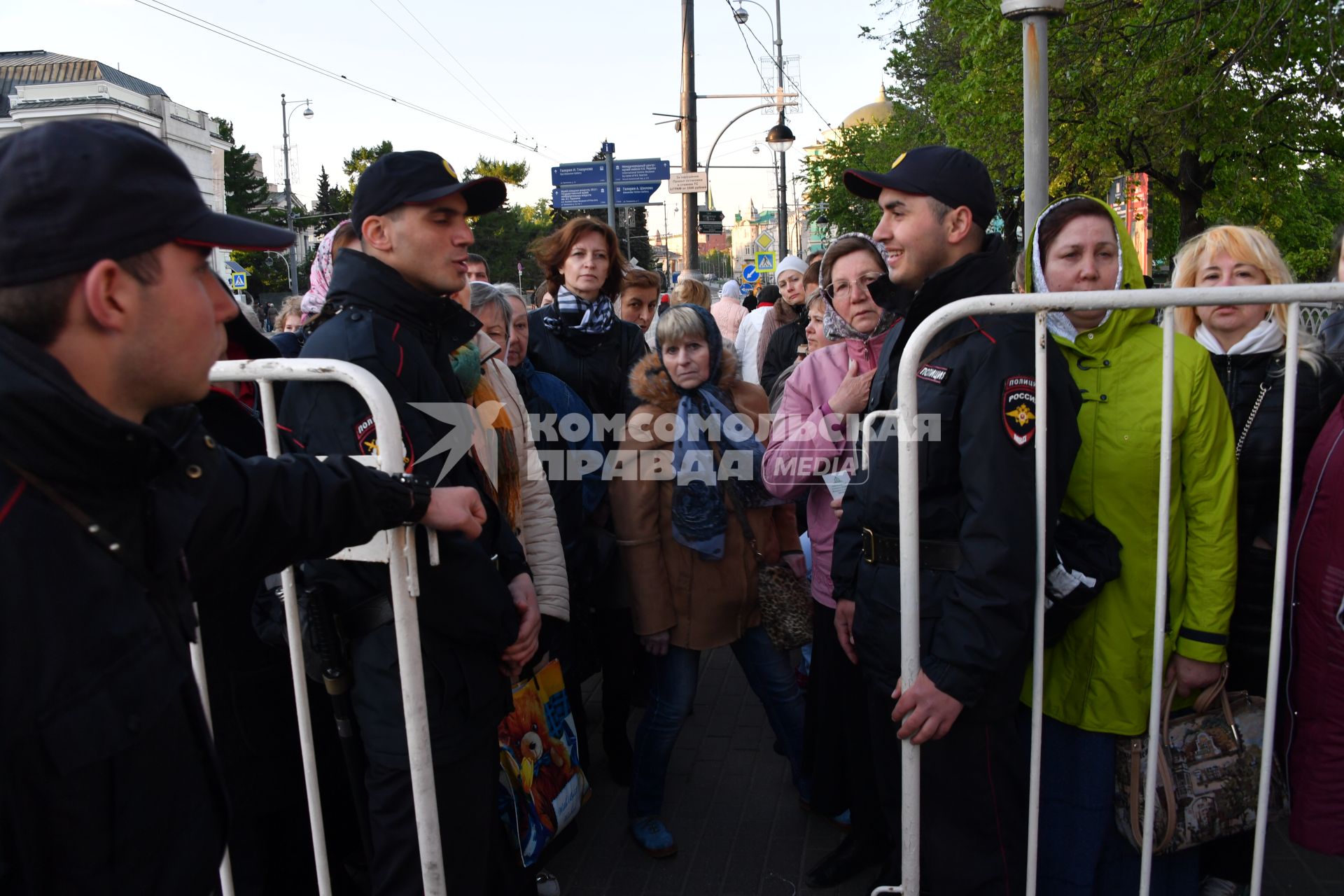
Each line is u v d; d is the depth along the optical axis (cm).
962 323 186
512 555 215
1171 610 193
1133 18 993
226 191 6166
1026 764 203
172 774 115
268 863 224
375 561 171
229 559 137
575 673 322
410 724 172
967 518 177
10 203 100
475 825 192
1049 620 184
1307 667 184
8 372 99
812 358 287
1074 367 196
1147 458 188
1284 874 250
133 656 108
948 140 1333
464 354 232
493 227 5562
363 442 177
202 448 129
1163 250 1858
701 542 271
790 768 326
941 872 192
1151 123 1019
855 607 214
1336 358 249
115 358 106
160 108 3809
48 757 101
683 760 345
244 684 200
